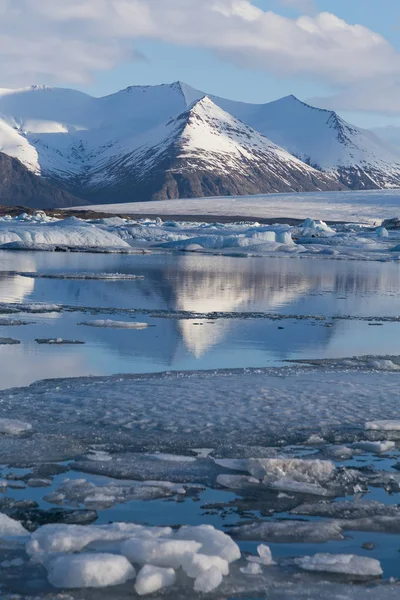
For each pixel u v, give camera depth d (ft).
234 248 279.08
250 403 42.32
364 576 21.81
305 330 77.05
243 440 35.58
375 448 34.55
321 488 28.81
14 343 63.16
